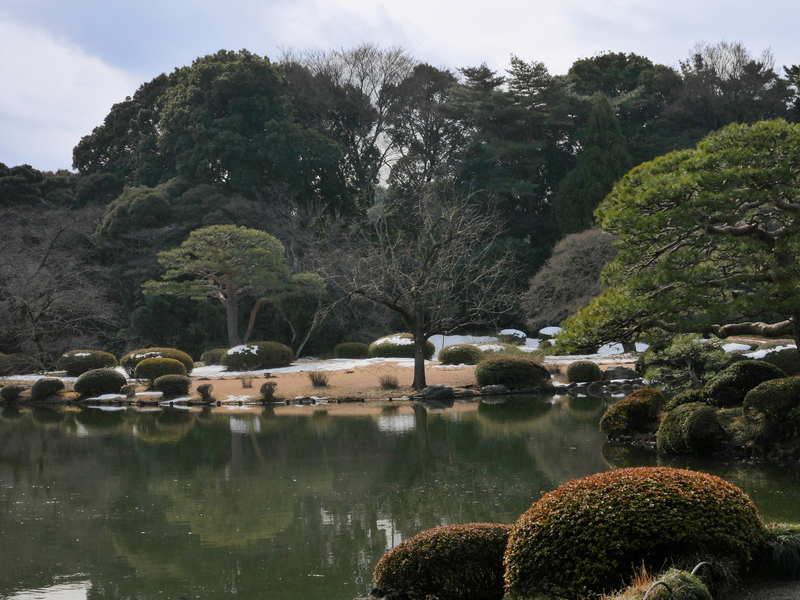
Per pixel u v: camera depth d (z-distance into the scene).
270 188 43.81
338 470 12.59
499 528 6.33
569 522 5.07
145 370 26.39
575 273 34.53
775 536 5.46
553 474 11.70
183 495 11.08
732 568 4.98
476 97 47.94
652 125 47.59
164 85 51.56
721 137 11.91
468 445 14.55
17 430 18.50
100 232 41.44
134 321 39.44
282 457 13.92
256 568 7.78
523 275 42.91
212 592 7.12
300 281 36.56
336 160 46.19
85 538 8.98
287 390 24.08
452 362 30.75
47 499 11.02
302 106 49.91
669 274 11.37
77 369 30.78
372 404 21.97
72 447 15.73
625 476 5.41
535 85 47.47
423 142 51.22
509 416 18.70
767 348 23.42
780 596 4.87
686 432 12.84
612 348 34.91
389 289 33.09
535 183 48.88
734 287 12.30
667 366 19.27
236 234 34.50
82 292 34.75
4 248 36.06
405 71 51.78
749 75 45.56
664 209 11.75
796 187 11.15
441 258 26.22
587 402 21.44
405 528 9.01
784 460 11.96
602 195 41.34
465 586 6.00
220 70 45.06
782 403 12.22
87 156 51.75
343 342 42.81
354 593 7.02
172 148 45.62
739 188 11.12
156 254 39.41
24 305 32.53
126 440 16.47
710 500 5.16
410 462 13.05
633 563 4.83
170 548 8.52
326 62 51.47
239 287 37.56
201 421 19.17
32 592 7.20
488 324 43.94
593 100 47.28
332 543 8.55
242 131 44.91
